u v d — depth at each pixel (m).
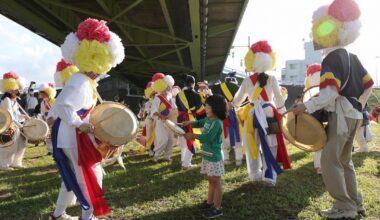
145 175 5.86
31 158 7.96
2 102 6.41
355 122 3.64
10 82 6.51
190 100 6.38
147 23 17.14
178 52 20.94
